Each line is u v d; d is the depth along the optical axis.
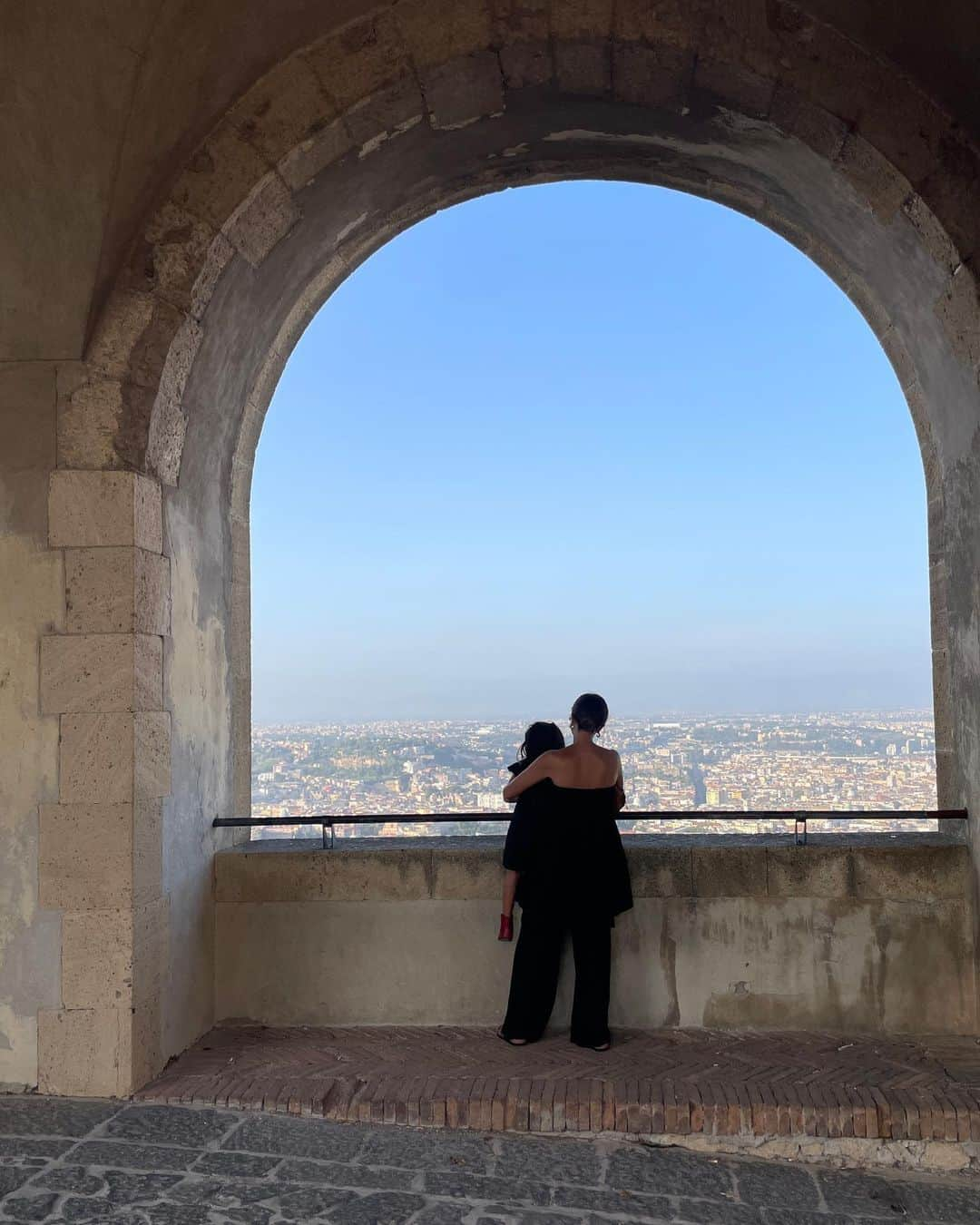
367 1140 3.64
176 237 4.13
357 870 4.78
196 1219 3.02
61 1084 3.92
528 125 4.62
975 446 4.34
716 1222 3.17
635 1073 4.07
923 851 4.61
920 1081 3.98
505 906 4.56
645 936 4.69
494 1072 4.10
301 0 4.02
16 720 4.02
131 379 4.07
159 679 4.21
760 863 4.66
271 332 5.09
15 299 4.02
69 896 3.95
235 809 5.09
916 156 4.00
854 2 3.93
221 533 4.98
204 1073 4.12
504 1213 3.14
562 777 4.47
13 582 4.05
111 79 3.77
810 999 4.62
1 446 4.09
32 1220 2.99
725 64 4.07
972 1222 3.25
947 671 4.86
